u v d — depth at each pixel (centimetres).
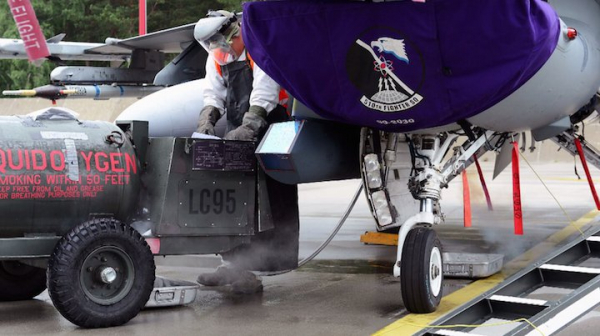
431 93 505
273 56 529
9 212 477
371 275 692
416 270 512
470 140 573
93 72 1158
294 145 557
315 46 513
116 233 490
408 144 611
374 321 509
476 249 837
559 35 514
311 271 714
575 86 568
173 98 855
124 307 493
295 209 630
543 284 505
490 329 482
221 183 562
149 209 545
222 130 743
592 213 1170
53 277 471
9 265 575
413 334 429
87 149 507
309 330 485
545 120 571
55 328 492
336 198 1446
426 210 546
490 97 504
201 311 545
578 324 490
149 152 548
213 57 629
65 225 504
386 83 510
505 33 477
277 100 606
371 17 489
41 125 500
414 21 481
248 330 485
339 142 591
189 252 553
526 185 1642
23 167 478
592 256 540
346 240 925
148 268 504
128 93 1186
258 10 521
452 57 489
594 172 1977
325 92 532
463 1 470
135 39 1107
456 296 586
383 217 582
